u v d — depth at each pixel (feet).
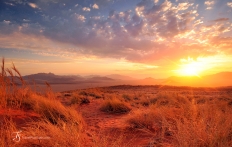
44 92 28.12
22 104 22.41
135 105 35.76
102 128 18.06
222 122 12.33
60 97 51.06
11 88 23.21
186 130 10.50
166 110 18.83
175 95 43.19
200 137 10.03
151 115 18.38
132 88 160.35
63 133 11.01
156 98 42.09
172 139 11.63
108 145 11.68
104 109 31.65
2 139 9.46
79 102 39.29
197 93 93.35
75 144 9.94
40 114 19.83
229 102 34.32
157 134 14.30
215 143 9.55
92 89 72.95
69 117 18.29
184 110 17.87
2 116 15.85
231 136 10.60
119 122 21.49
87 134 15.15
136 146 11.95
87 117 25.32
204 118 12.72
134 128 17.52
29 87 26.35
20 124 14.79
